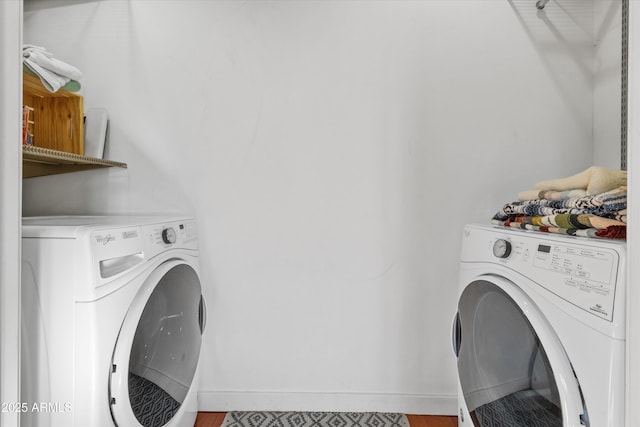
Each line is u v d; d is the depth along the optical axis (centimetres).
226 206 166
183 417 130
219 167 165
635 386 62
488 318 112
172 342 123
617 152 149
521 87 162
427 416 163
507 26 162
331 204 165
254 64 164
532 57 162
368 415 162
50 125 155
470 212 163
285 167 164
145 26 164
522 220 120
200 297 151
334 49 163
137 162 166
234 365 167
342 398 165
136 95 165
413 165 164
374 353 166
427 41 162
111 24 165
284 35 163
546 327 87
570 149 162
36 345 87
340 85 163
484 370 115
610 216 87
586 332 75
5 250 66
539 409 88
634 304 62
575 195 104
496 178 163
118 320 95
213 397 166
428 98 163
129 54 164
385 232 164
